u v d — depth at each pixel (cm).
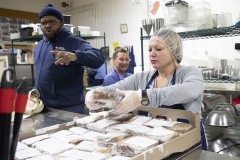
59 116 125
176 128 79
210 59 267
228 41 253
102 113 101
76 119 100
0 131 40
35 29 323
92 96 91
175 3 195
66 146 74
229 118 128
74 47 172
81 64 169
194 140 79
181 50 125
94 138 79
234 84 202
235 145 156
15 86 42
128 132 79
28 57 379
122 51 225
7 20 427
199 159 71
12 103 41
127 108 89
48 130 90
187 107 104
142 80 135
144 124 85
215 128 163
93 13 444
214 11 262
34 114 131
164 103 95
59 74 169
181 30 198
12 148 44
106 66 375
